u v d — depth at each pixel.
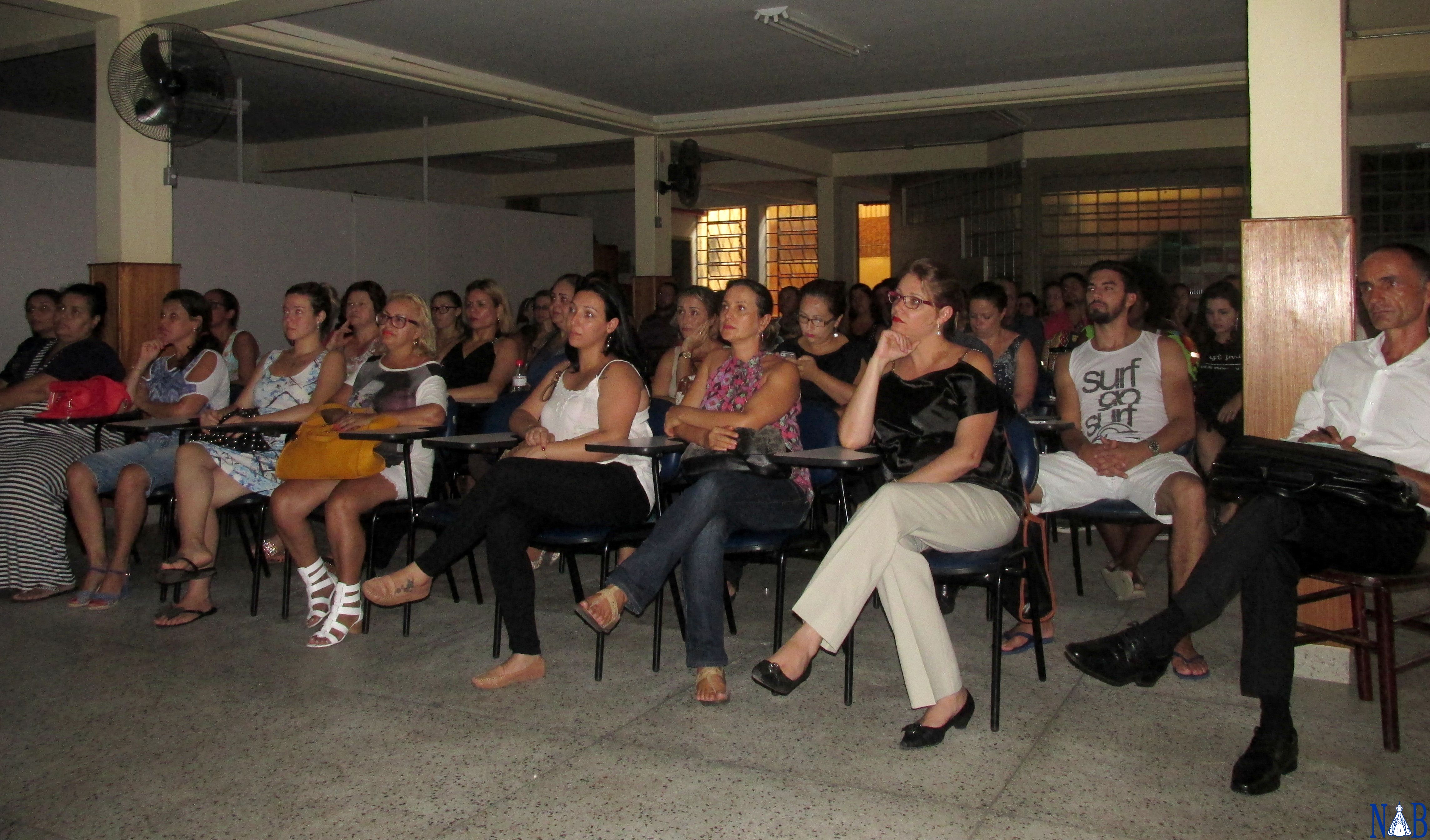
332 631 3.56
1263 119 3.14
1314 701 2.95
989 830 2.21
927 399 2.84
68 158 10.05
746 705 2.98
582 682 3.19
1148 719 2.84
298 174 11.68
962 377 2.80
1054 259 10.33
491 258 10.29
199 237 7.55
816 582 2.62
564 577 4.61
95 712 2.96
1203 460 5.05
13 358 5.02
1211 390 5.09
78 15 5.35
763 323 3.51
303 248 8.34
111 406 4.31
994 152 10.85
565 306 4.95
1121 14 6.09
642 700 3.02
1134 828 2.22
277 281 8.14
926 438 2.83
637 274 9.55
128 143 5.49
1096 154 10.03
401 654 3.47
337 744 2.72
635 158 10.53
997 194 10.83
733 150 10.00
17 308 6.77
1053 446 4.86
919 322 2.86
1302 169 3.11
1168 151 9.74
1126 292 3.75
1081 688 3.08
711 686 2.98
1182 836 2.18
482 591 4.32
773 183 14.05
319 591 3.76
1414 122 7.95
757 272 15.65
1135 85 7.65
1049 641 3.50
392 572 4.63
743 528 3.13
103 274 5.51
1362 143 8.13
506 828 2.25
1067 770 2.51
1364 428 2.88
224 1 5.23
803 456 2.84
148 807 2.38
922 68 7.44
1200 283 9.80
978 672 3.22
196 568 3.79
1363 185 8.19
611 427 3.37
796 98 8.48
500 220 10.38
